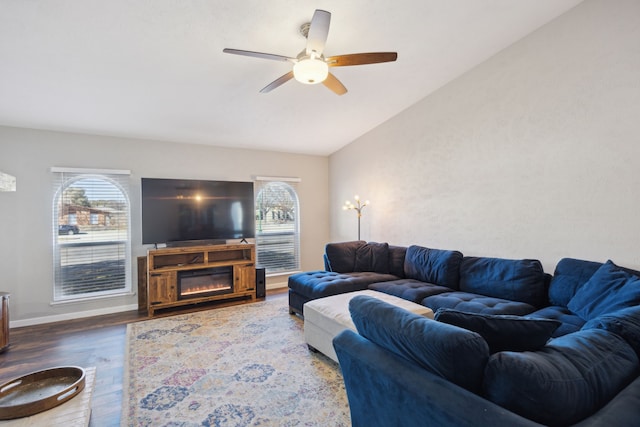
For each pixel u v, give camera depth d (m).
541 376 0.93
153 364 2.61
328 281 3.59
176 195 4.30
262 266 5.23
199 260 4.47
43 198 3.71
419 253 3.84
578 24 2.65
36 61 2.57
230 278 4.48
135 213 4.21
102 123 3.74
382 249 4.30
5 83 2.81
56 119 3.53
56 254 3.77
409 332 1.22
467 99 3.57
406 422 1.19
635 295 1.86
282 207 5.49
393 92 3.88
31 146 3.66
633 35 2.35
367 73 3.43
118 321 3.68
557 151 2.81
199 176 4.71
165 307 3.99
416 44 3.00
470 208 3.58
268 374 2.45
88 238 3.95
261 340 3.09
